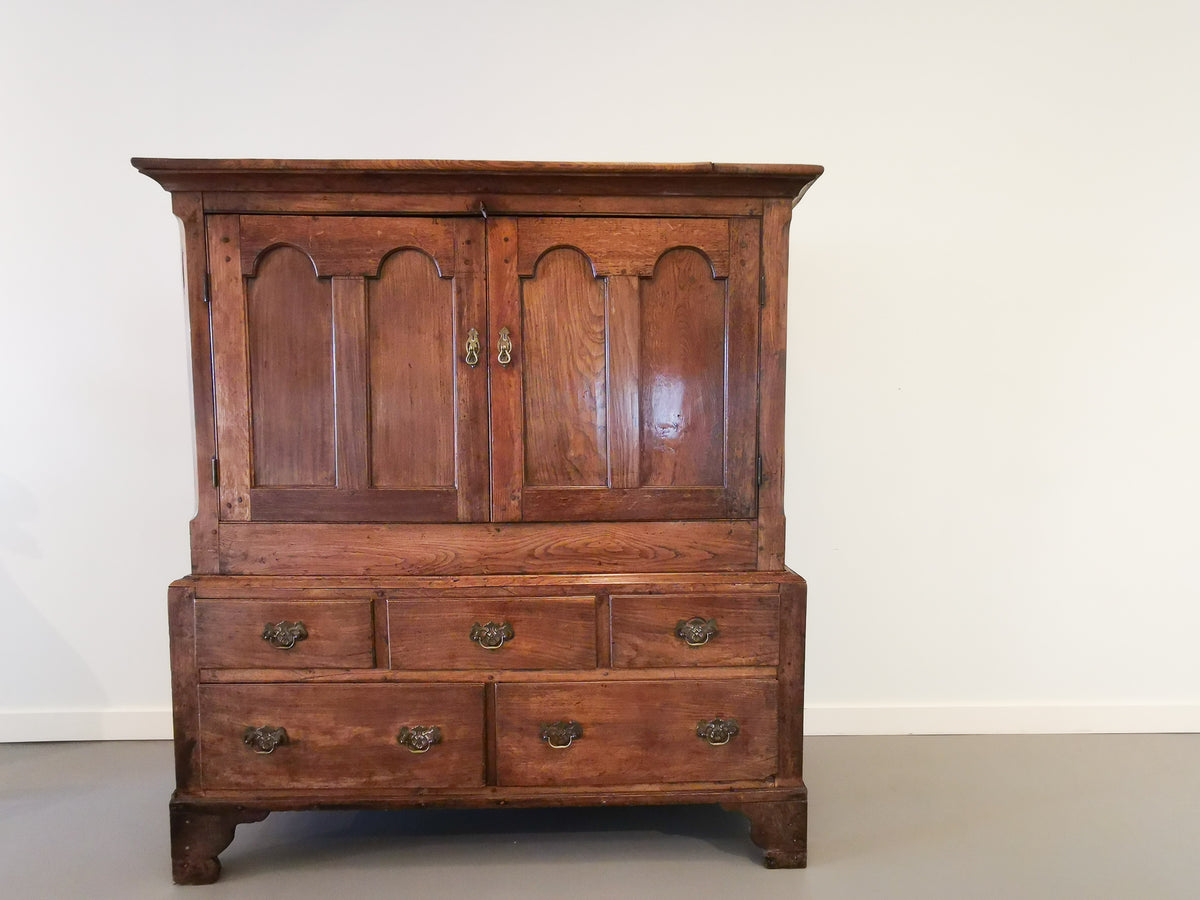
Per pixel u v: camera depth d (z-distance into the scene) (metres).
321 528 1.59
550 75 2.20
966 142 2.21
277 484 1.59
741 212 1.58
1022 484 2.27
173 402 2.21
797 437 2.26
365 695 1.55
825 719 2.31
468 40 2.19
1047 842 1.70
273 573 1.59
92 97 2.13
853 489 2.27
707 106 2.21
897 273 2.23
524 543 1.60
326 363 1.57
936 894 1.51
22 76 2.12
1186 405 2.25
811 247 2.23
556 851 1.69
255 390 1.57
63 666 2.25
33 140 2.13
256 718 1.55
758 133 2.22
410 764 1.57
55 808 1.86
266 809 1.55
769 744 1.60
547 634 1.56
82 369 2.18
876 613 2.29
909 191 2.22
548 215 1.56
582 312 1.59
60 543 2.22
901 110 2.21
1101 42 2.19
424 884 1.55
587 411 1.61
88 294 2.17
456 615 1.55
